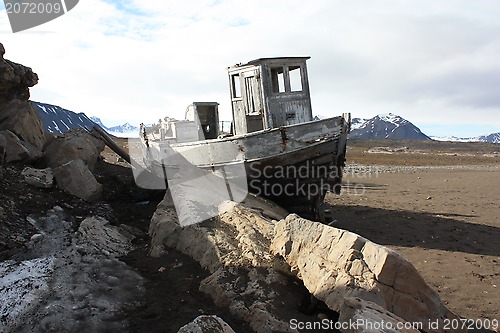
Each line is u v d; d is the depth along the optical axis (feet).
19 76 43.45
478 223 36.35
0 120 39.29
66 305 17.85
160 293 19.36
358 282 15.53
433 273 23.94
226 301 17.40
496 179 64.18
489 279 22.89
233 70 35.83
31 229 26.43
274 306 16.44
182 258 23.15
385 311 14.06
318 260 17.49
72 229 27.99
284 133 30.30
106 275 21.25
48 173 34.60
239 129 36.17
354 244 16.62
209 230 24.02
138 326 16.40
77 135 46.55
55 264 22.22
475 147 166.09
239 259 20.01
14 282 19.47
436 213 40.88
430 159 112.98
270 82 33.50
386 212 41.60
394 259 15.58
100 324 16.47
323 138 31.65
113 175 43.80
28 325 16.21
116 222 31.53
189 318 16.67
